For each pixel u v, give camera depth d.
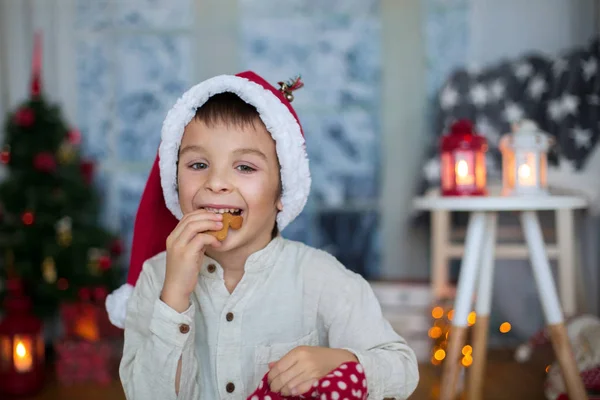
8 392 2.25
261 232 1.00
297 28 3.08
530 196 1.72
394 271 3.11
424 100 3.06
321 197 3.13
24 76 3.04
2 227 2.58
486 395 2.17
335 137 3.11
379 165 3.11
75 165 2.72
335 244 3.14
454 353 1.74
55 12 3.06
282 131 0.97
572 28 2.89
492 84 2.79
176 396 0.92
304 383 0.80
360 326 0.98
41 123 2.65
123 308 1.11
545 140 1.75
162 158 1.02
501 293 2.92
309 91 3.10
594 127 2.64
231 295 0.99
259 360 0.98
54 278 2.59
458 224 2.91
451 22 3.01
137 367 0.94
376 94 3.09
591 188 2.61
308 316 1.01
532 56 2.78
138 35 3.11
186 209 0.97
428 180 2.83
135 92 3.12
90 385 2.39
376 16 3.07
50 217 2.58
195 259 0.90
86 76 3.11
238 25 3.09
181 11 3.10
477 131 2.79
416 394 2.16
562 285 2.42
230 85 0.96
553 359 2.57
